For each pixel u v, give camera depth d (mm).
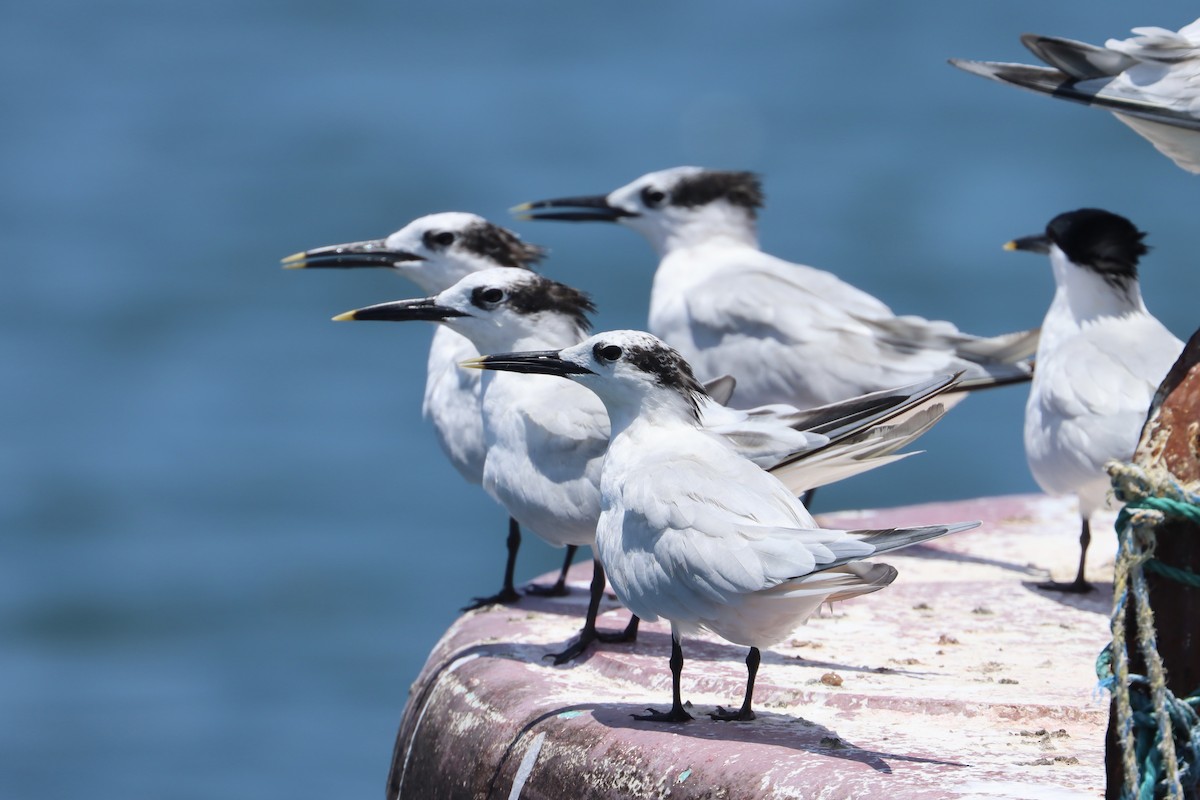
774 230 46562
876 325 14289
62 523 31219
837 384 14086
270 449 34000
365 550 30234
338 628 27922
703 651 9953
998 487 30703
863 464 9227
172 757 24016
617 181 51312
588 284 40938
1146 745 6305
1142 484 6148
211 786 23219
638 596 8242
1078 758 7703
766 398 14391
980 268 43438
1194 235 43281
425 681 10391
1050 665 9711
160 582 29312
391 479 32906
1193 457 6242
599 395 8977
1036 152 51750
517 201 49438
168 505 32125
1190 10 66000
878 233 45094
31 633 28047
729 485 8133
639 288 40812
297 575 29438
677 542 8000
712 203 16078
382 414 35875
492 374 11031
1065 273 12641
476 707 9422
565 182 51156
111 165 53719
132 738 24500
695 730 8227
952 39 64625
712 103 58281
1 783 23234
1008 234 45344
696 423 8938
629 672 9570
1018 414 32906
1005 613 11180
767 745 7816
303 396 36656
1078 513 14477
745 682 9148
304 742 24531
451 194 50500
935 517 14422
